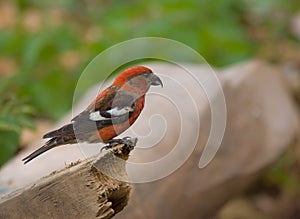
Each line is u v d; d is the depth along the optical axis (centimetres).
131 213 835
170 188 896
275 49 1738
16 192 638
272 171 1352
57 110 1314
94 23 1747
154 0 1552
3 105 1015
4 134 930
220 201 1029
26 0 1742
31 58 1421
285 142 1098
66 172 631
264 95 1118
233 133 1022
